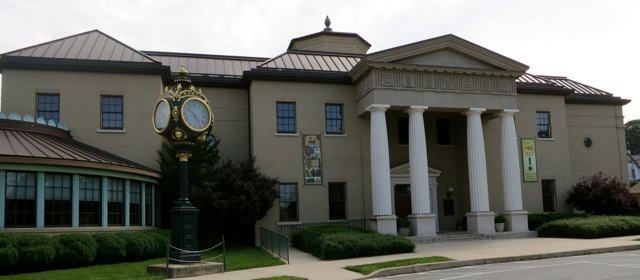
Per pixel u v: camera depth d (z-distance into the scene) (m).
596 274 16.03
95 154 25.81
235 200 28.30
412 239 30.20
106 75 30.56
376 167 31.20
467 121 33.47
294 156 32.62
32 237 19.69
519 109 37.56
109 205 24.56
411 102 31.92
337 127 33.81
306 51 37.25
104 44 32.72
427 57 32.78
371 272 18.30
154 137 30.67
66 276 17.78
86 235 21.28
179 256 18.47
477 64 33.62
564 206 37.62
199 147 30.06
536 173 37.16
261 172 31.62
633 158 112.44
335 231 28.45
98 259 21.52
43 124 26.38
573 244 25.88
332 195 33.12
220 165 32.62
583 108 41.84
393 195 34.94
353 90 34.31
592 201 36.34
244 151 34.28
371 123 31.59
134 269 19.55
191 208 19.03
